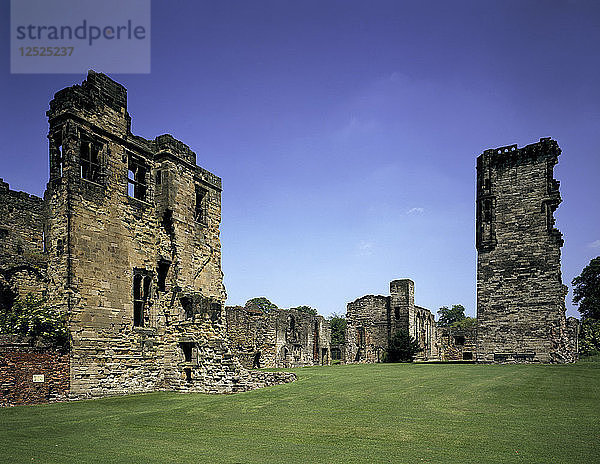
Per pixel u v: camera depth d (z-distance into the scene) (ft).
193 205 95.40
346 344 193.36
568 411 51.52
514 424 45.06
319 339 184.85
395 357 170.50
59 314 68.13
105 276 75.36
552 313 122.83
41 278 71.10
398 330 194.29
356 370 107.76
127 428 46.68
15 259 74.49
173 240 88.22
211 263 100.01
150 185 88.07
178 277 87.97
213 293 99.81
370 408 55.26
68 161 71.41
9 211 79.92
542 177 128.36
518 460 32.58
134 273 81.56
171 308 85.71
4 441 39.91
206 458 33.99
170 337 84.84
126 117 83.71
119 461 33.12
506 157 134.10
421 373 94.02
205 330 82.99
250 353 135.03
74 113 72.59
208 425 47.88
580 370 95.55
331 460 33.19
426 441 38.88
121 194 80.64
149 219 86.63
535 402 57.21
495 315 130.00
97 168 77.41
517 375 86.58
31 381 62.28
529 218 128.88
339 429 44.47
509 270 129.80
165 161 89.10
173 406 61.62
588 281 219.20
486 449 35.81
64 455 34.91
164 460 33.40
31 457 34.14
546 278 124.67
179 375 82.84
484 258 133.49
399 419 48.62
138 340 80.28
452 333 218.18
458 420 47.50
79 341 69.41
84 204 73.00
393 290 208.03
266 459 33.55
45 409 58.95
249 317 139.03
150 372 81.76
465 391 66.64
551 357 121.29
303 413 53.52
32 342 62.90
